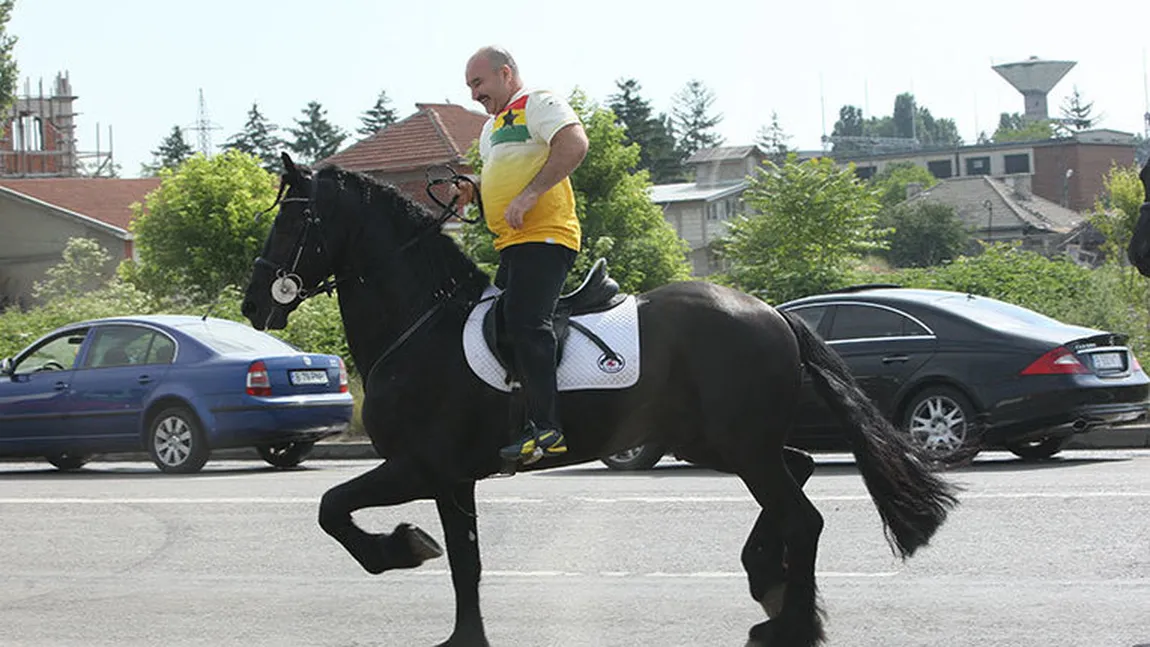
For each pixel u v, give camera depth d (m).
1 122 58.44
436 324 6.66
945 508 6.85
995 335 13.52
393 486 6.54
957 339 13.64
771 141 131.38
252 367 15.23
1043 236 82.31
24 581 8.91
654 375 6.63
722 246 40.12
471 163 30.75
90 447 15.88
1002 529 9.48
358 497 6.51
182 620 7.68
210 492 13.06
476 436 6.60
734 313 6.71
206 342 15.70
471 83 6.75
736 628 7.12
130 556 9.75
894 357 13.85
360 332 6.83
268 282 6.81
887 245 36.00
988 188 88.31
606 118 36.84
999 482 11.78
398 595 8.26
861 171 126.81
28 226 52.88
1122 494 10.73
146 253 39.72
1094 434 15.95
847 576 8.24
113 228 51.94
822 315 14.41
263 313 6.84
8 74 55.22
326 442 18.17
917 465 6.81
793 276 30.89
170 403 15.48
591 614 7.51
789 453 7.03
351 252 6.81
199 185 39.31
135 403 15.61
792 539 6.61
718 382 6.62
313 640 7.16
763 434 6.65
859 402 6.85
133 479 14.80
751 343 6.66
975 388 13.45
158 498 12.68
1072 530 9.34
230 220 39.12
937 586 7.89
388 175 55.12
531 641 6.96
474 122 59.91
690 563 8.81
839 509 10.66
